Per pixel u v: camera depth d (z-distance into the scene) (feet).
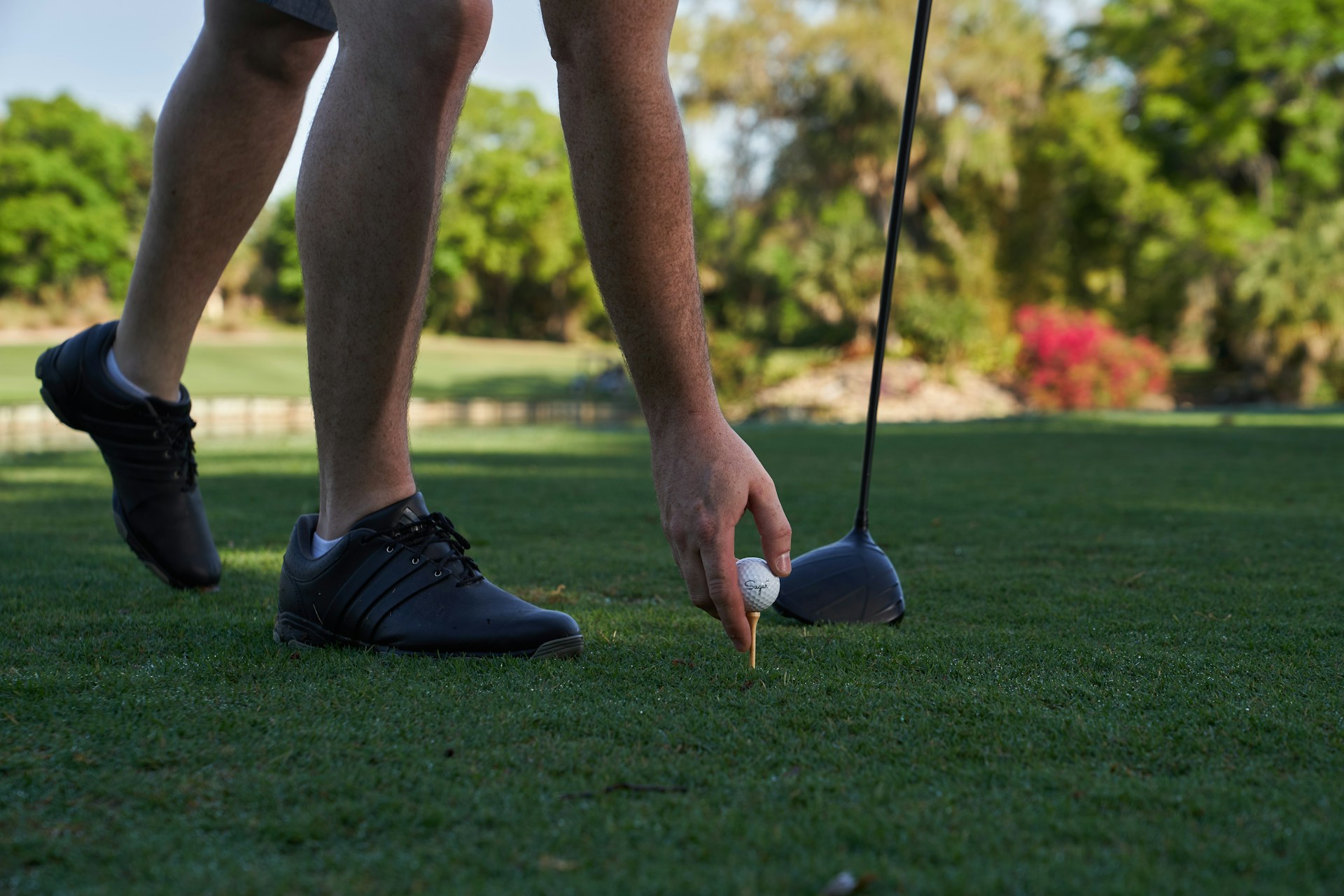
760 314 74.54
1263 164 69.31
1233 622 6.02
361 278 4.83
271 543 9.73
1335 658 5.06
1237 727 3.84
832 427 32.55
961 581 7.58
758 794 3.10
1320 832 2.81
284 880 2.51
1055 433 27.91
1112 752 3.55
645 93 3.58
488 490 14.90
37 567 7.94
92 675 4.56
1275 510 12.19
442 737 3.66
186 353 6.59
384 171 4.63
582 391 82.02
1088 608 6.48
